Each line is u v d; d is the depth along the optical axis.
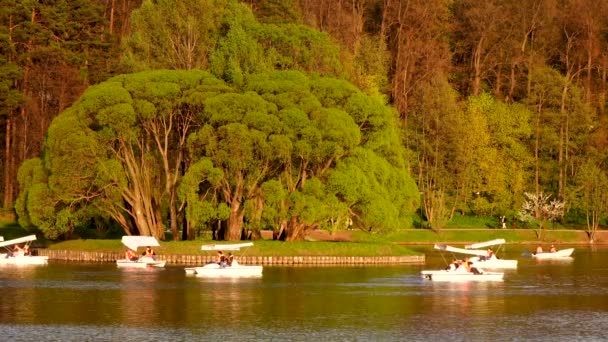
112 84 148.12
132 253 140.62
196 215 142.50
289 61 173.00
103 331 84.62
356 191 145.62
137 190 149.50
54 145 145.12
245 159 141.75
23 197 155.50
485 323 89.81
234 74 158.62
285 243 148.12
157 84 146.75
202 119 147.00
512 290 113.56
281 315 93.00
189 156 152.25
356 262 148.38
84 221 151.75
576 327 88.19
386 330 85.88
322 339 81.75
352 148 147.75
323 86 153.50
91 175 145.12
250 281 120.56
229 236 150.62
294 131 144.12
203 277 124.88
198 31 181.50
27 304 99.12
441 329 86.50
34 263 144.00
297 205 144.00
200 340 81.12
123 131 143.75
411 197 158.62
